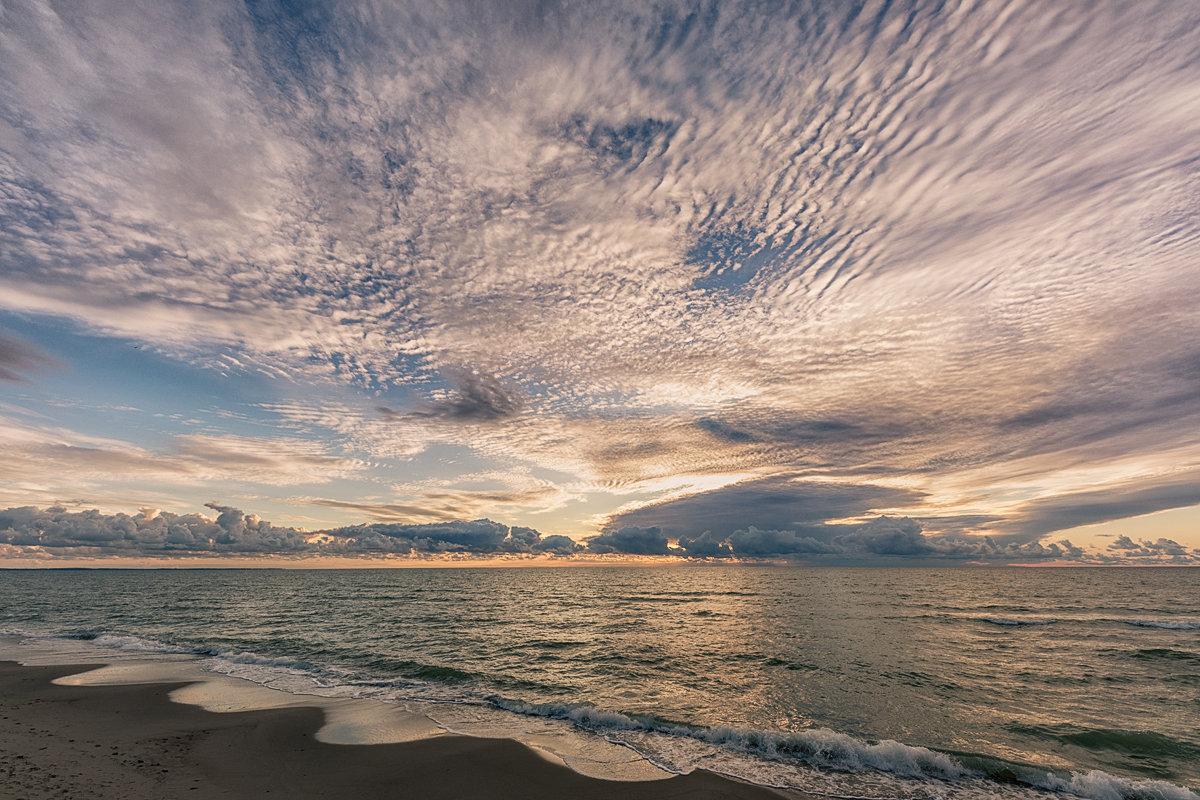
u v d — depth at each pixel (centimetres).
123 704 1480
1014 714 1514
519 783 977
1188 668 2122
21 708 1409
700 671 2061
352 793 920
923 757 1112
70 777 927
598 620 3856
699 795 934
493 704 1552
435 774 1011
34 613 4200
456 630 3322
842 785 998
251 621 3753
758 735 1232
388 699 1595
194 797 874
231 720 1345
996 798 966
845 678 1936
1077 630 3209
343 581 11875
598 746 1186
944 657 2327
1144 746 1276
